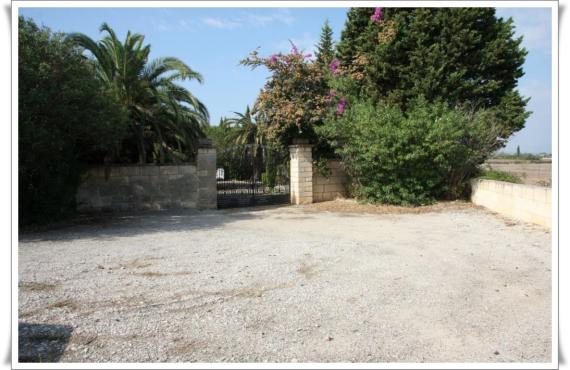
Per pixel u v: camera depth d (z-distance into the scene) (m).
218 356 3.40
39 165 9.28
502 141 14.42
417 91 14.56
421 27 15.15
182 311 4.31
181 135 15.29
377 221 10.47
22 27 8.84
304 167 14.14
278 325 3.99
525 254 6.75
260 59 13.98
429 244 7.61
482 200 12.09
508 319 4.17
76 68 9.42
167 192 13.04
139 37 14.00
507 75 15.76
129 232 9.00
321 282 5.30
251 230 9.26
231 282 5.27
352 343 3.63
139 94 14.09
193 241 7.93
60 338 3.70
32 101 8.38
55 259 6.45
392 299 4.70
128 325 3.97
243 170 14.53
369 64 16.06
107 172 12.39
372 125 12.43
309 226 9.81
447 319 4.16
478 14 15.07
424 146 12.10
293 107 13.70
